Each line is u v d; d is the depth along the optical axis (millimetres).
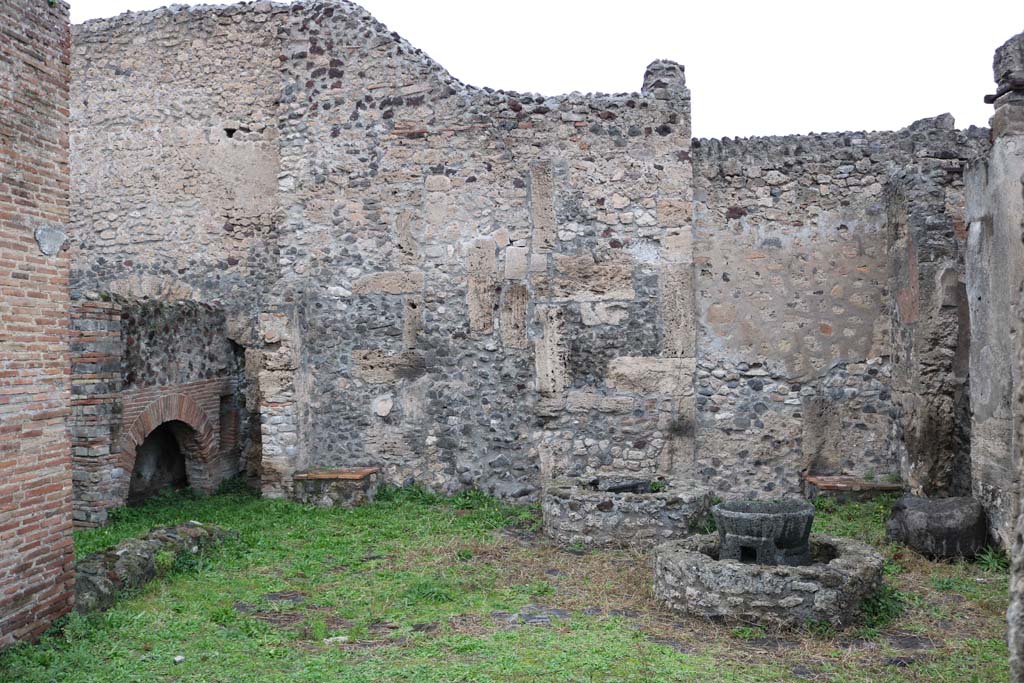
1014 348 3512
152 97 11547
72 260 11734
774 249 9594
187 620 5574
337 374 9953
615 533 7559
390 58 9867
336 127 9961
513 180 9648
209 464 10398
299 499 9445
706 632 5375
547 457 9547
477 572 6719
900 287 9016
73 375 8336
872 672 4711
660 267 9539
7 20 4871
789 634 5312
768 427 9562
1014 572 3217
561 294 9586
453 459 9742
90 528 8312
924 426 8258
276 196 11297
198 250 11422
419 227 9820
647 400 9508
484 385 9688
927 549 6953
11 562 4879
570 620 5609
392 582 6508
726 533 6035
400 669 4727
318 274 9992
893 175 9242
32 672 4574
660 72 9594
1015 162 6684
